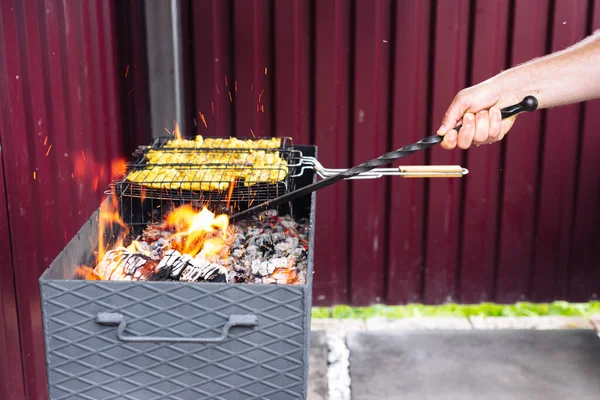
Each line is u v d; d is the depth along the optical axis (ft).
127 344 4.81
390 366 9.79
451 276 11.41
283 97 10.46
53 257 7.80
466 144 5.98
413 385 9.32
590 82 6.11
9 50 6.75
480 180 10.94
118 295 4.70
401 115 10.58
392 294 11.39
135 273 5.70
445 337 10.62
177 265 5.78
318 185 6.02
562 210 11.14
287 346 4.80
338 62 10.37
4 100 6.71
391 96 10.52
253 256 6.52
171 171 7.03
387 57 10.41
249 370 4.86
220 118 10.64
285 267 6.07
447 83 10.50
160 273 5.69
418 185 10.98
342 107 10.57
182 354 4.83
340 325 10.97
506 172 10.92
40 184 7.43
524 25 10.34
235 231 7.11
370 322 11.10
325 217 10.94
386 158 5.88
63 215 7.99
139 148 8.13
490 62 10.44
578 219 11.18
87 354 4.83
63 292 4.69
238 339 4.79
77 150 8.33
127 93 10.25
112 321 4.69
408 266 11.30
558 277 11.46
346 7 10.18
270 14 10.21
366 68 10.36
